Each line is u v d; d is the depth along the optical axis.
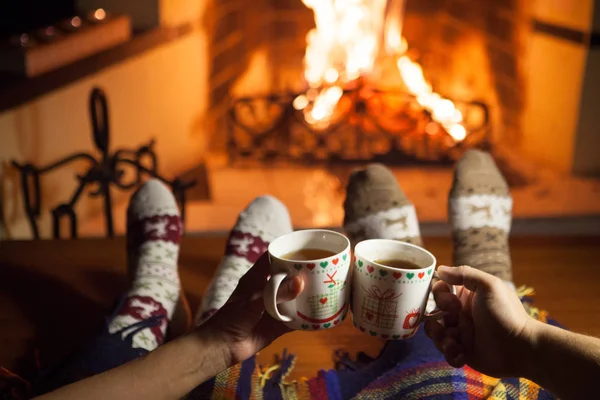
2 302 1.23
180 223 1.29
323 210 2.31
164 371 0.68
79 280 1.31
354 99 2.74
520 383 0.90
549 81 2.65
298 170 2.63
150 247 1.20
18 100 1.75
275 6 2.94
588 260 1.40
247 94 3.00
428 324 0.79
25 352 1.09
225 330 0.70
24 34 1.99
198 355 0.70
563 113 2.59
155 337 1.00
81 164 2.14
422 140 2.70
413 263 0.76
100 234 2.13
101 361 0.89
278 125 2.74
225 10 2.86
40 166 1.92
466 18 2.95
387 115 2.79
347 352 1.11
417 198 2.38
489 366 0.73
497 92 2.93
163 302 1.09
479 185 1.27
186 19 2.61
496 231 1.23
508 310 0.70
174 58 2.56
